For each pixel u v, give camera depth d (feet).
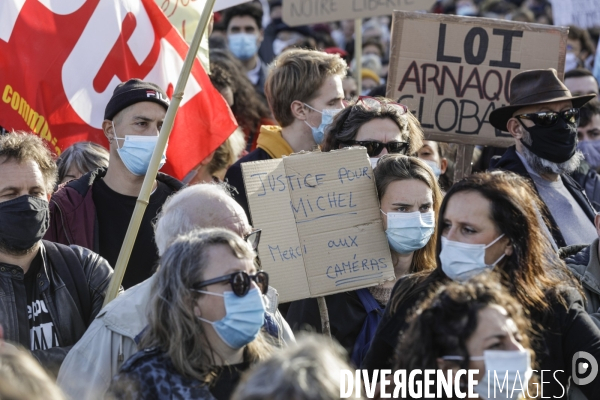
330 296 16.52
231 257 11.79
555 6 38.96
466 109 21.89
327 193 16.52
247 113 29.01
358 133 18.57
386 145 18.49
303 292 16.01
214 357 11.96
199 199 13.79
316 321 16.31
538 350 12.57
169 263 11.82
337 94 20.81
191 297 11.64
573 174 24.44
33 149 15.16
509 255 13.26
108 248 17.94
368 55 43.21
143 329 12.94
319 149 19.54
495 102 21.86
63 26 19.44
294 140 20.95
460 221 13.24
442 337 10.68
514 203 13.14
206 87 20.90
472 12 53.42
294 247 16.17
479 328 10.57
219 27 37.83
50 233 17.57
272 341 13.28
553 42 21.93
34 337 14.67
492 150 27.45
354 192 16.61
